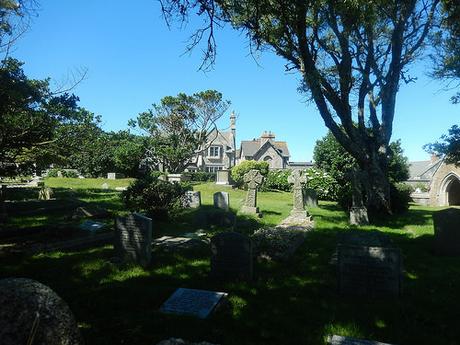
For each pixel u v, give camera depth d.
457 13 15.98
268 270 8.45
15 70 15.11
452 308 6.29
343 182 24.09
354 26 17.44
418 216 18.70
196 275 8.05
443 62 18.91
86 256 9.39
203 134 52.56
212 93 50.66
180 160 50.91
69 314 3.07
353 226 15.38
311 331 5.42
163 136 51.62
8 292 2.89
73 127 20.61
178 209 15.82
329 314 6.00
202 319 5.71
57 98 17.09
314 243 11.44
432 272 8.45
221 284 7.44
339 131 17.69
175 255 9.59
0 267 8.30
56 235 11.12
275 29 15.09
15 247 9.85
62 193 26.08
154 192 14.96
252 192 18.25
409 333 5.38
